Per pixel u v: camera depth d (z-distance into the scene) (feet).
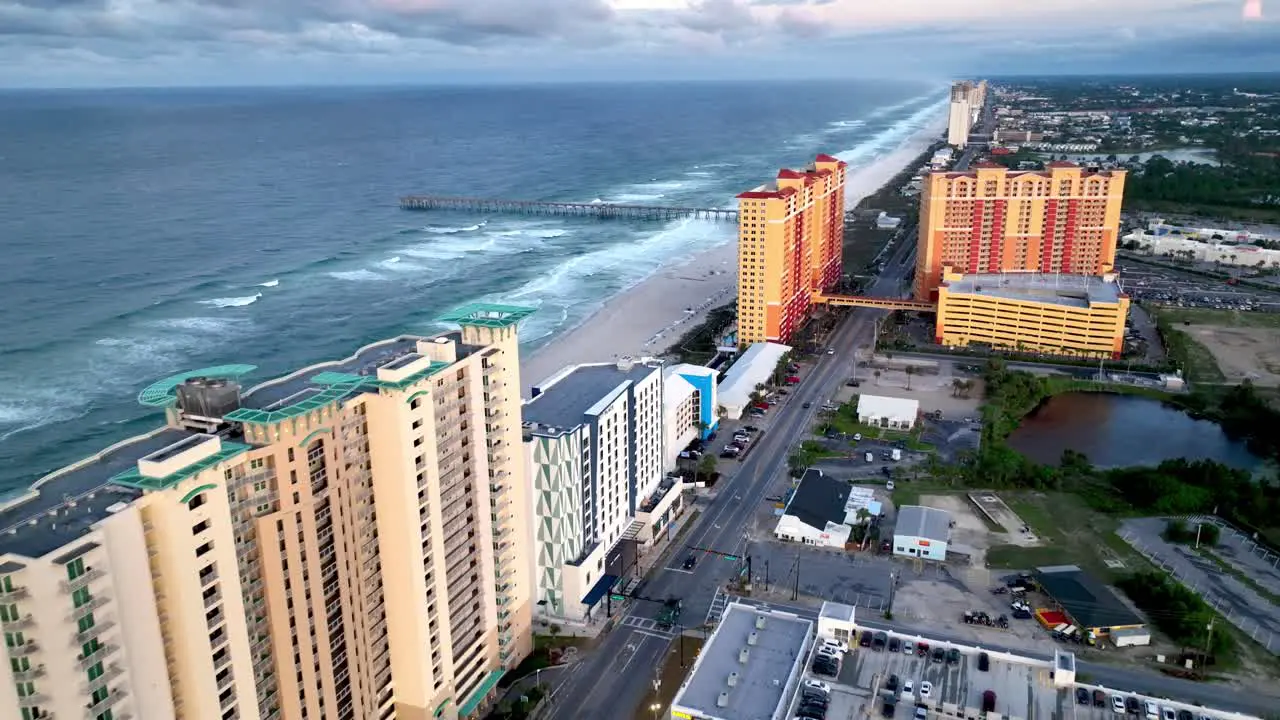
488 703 456.04
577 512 509.76
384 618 398.42
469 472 422.82
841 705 389.39
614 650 498.28
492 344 435.53
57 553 249.34
